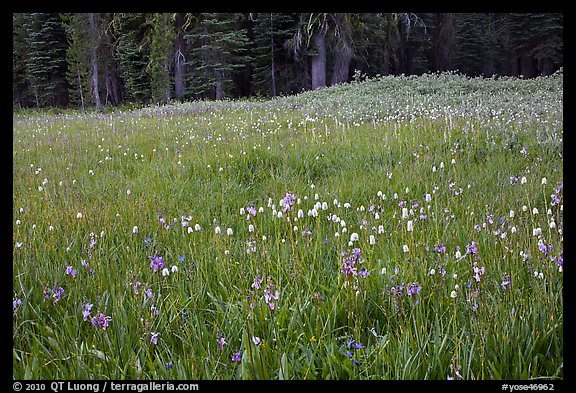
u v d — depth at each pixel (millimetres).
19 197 5961
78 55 38250
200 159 8188
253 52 38344
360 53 36531
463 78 25734
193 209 5578
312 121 12586
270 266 3684
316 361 2730
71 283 3553
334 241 4129
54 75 45719
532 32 42906
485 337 2588
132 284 3381
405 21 35719
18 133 13953
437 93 20750
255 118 15430
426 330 2838
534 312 2816
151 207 5578
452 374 2436
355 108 15836
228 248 4105
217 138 10555
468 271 3443
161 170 7715
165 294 3424
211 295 3332
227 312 3062
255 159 8133
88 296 3434
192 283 3553
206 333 2908
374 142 8703
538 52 42812
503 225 4090
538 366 2623
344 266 3000
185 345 2816
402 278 3295
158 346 2904
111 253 4160
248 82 43688
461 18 44125
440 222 4488
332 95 23000
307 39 32188
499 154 7453
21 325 3062
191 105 24672
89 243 4316
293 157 8070
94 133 13125
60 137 12570
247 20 38688
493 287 3311
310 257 3959
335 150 8484
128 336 2842
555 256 3299
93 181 7289
